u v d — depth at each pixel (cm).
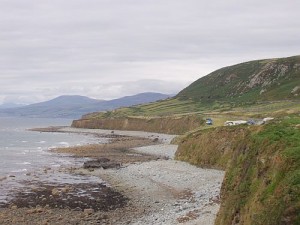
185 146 7612
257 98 19038
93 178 6038
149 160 8075
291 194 1797
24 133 19775
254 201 2161
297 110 10262
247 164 2694
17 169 7194
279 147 2325
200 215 3338
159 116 19725
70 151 10369
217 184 4869
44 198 4612
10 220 3638
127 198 4541
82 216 3756
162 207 4006
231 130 6575
